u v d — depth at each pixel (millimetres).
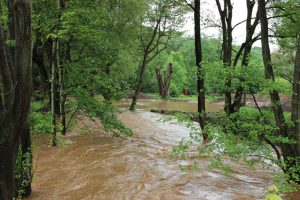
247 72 8320
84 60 14148
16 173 7422
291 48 13914
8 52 4793
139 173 10164
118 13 25266
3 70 4605
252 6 14523
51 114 12914
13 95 4781
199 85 13961
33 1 12578
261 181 9633
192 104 39500
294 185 8656
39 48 16594
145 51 30312
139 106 35625
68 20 11797
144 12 27703
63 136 15219
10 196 5074
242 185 9227
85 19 13266
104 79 14820
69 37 13227
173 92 56594
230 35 15133
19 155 7453
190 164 11281
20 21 4797
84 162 11219
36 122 12195
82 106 14750
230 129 8555
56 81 14016
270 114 9141
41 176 9648
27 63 4887
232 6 15172
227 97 10344
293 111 8969
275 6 12984
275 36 13312
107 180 9422
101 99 16688
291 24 12477
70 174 9891
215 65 8570
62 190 8570
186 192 8570
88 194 8344
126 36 27078
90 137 15398
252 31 14164
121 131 15180
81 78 14172
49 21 12109
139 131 17859
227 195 8367
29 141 7598
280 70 11953
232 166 11195
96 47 14469
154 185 9094
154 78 61531
